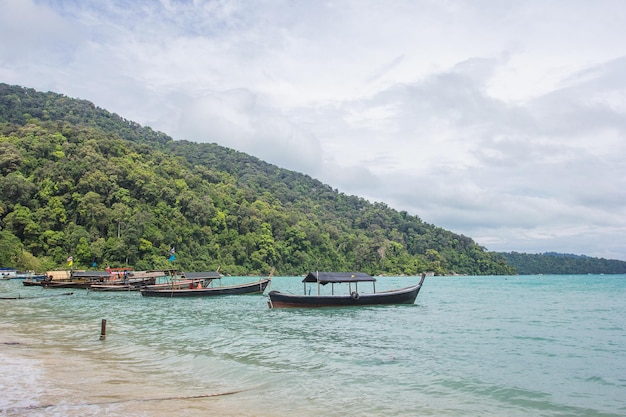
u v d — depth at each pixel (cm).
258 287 5959
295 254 14838
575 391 1493
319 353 2097
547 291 8075
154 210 12200
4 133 13450
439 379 1631
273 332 2767
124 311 4016
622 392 1482
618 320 3462
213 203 14688
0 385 1398
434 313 3953
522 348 2241
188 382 1536
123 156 13850
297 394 1418
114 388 1410
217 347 2223
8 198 10494
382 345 2317
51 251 10131
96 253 10144
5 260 9119
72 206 11031
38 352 1981
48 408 1175
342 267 15925
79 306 4434
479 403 1361
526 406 1338
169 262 11231
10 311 3834
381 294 4366
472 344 2356
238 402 1311
